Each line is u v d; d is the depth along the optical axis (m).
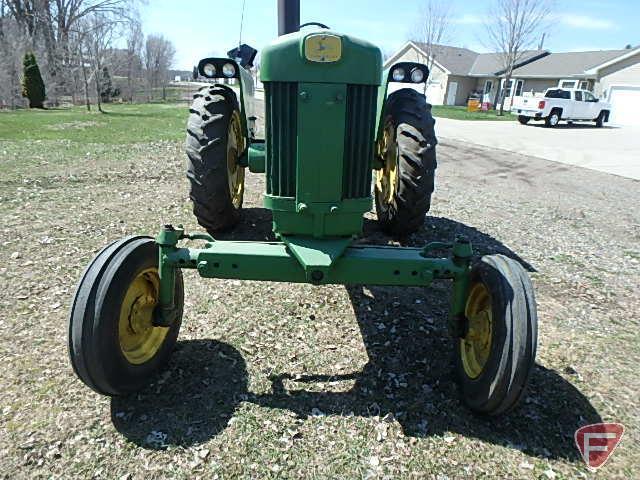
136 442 2.30
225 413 2.51
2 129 13.27
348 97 2.58
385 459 2.27
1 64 25.33
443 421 2.52
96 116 19.53
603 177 9.30
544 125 23.11
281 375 2.81
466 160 10.77
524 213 6.32
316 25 3.61
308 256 2.47
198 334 3.18
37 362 2.84
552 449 2.38
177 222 5.19
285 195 2.72
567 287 4.15
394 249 2.66
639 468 2.29
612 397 2.77
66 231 4.84
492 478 2.20
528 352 2.21
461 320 2.67
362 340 3.20
